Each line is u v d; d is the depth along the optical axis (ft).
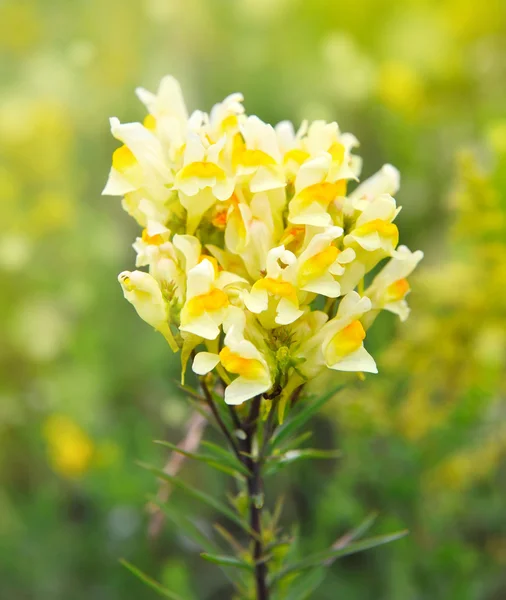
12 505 1.71
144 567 1.62
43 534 1.68
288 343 0.88
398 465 1.41
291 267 0.87
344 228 0.91
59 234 1.86
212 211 0.92
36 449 1.77
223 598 1.61
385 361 1.36
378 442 1.45
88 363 1.76
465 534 1.53
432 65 2.22
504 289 1.33
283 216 0.91
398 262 0.92
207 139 0.91
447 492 1.41
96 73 2.05
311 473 1.62
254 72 2.09
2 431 1.77
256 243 0.89
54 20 2.14
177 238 0.89
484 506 1.49
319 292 0.87
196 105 2.03
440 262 1.71
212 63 2.11
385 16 2.32
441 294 1.36
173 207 0.92
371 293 0.93
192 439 1.05
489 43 2.33
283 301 0.87
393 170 0.93
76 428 1.64
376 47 2.30
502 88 2.23
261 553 0.96
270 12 2.15
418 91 2.02
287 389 0.89
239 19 2.13
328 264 0.87
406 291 0.93
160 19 2.03
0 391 1.76
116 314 1.88
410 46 2.25
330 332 0.88
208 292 0.87
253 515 0.95
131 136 0.91
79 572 1.66
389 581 1.44
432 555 1.38
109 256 1.89
